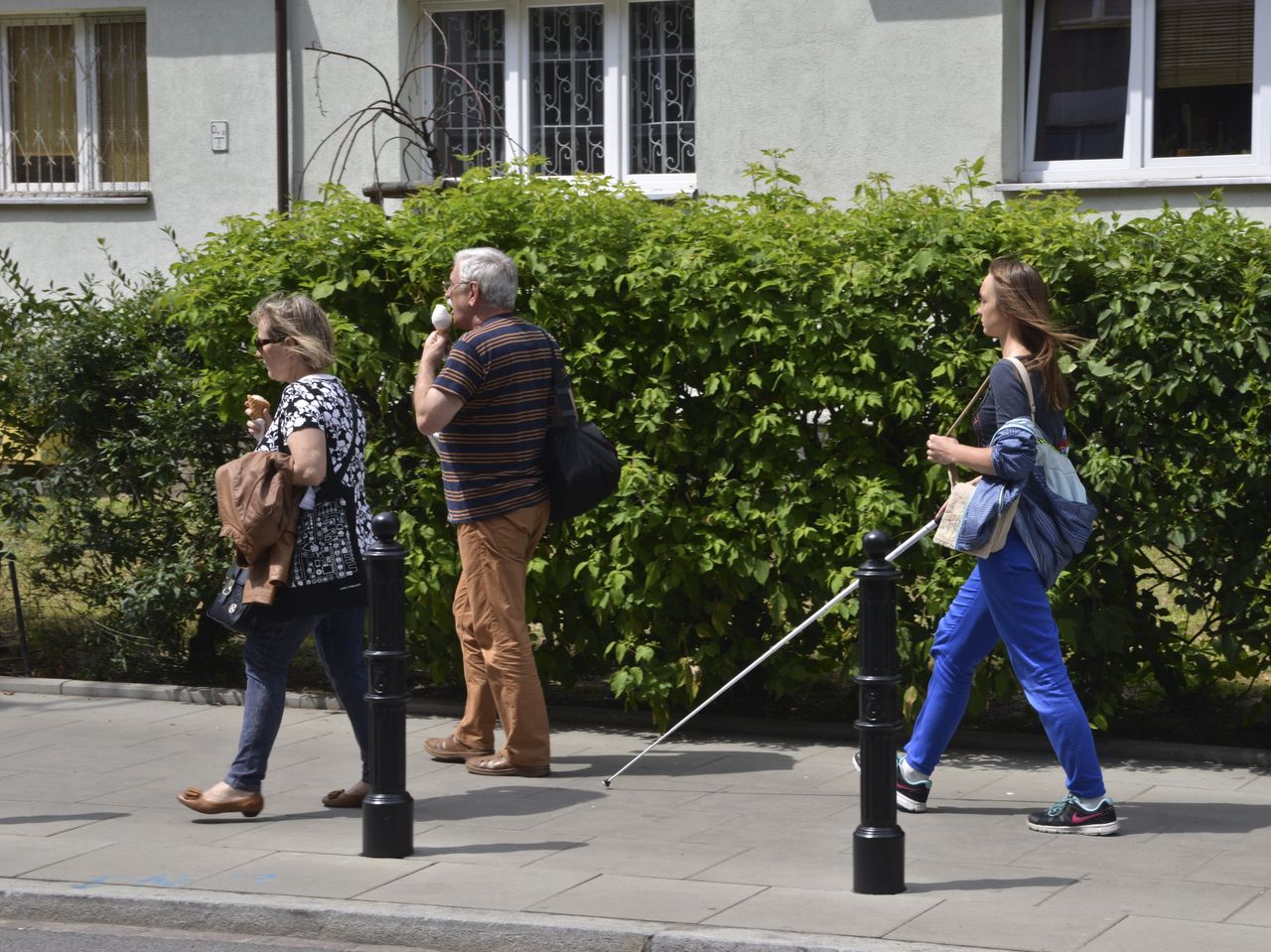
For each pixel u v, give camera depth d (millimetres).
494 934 5918
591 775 8281
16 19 18422
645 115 16953
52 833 7250
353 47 17094
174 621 10453
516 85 17188
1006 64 15016
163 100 17719
